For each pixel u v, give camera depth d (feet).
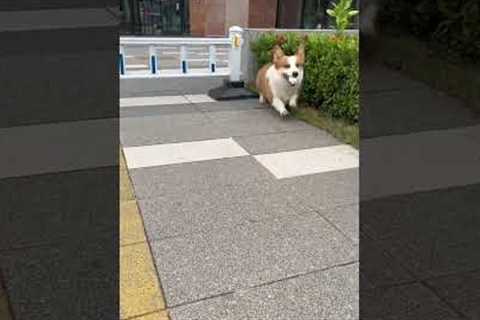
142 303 6.91
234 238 8.96
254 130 16.97
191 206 10.44
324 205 10.53
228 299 7.06
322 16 43.45
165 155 14.06
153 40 26.20
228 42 26.53
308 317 6.63
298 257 8.26
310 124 17.69
